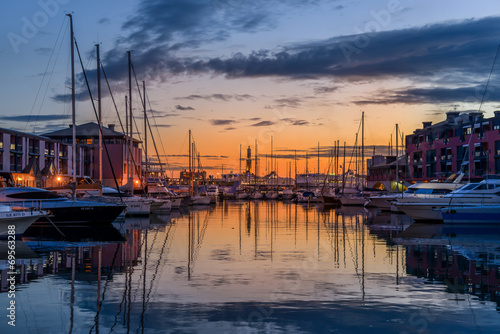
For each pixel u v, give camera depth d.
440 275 18.09
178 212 64.56
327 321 12.37
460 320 12.48
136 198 51.31
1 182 54.69
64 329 11.70
